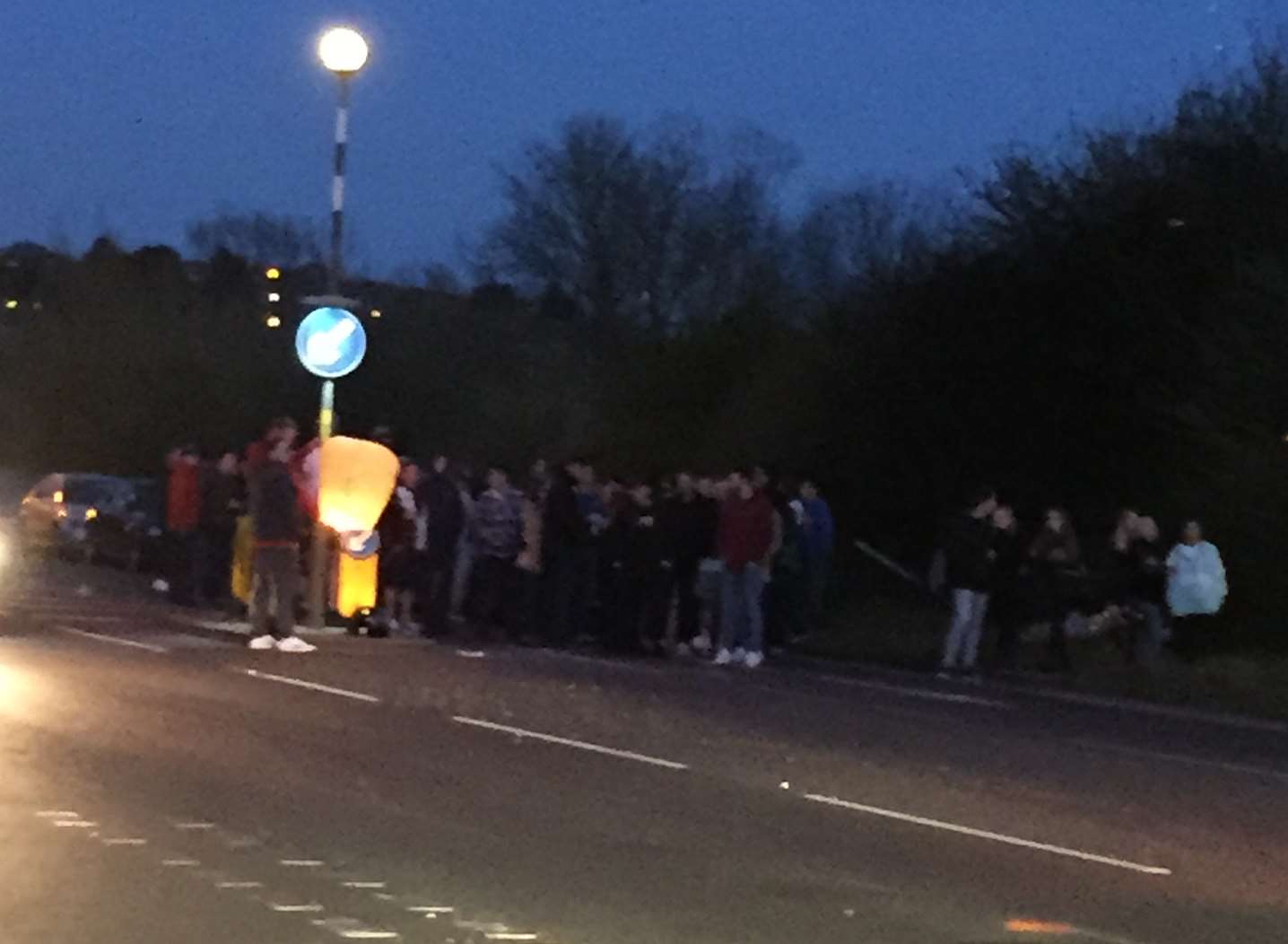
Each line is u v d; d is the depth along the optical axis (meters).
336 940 7.81
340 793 11.34
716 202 53.41
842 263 52.78
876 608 29.58
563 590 22.34
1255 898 9.66
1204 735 17.44
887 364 32.62
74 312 61.25
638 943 8.02
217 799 10.95
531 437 45.09
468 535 23.02
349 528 21.11
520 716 15.26
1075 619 24.25
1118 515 25.94
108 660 17.66
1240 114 30.59
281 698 15.58
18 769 11.62
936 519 31.92
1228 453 24.58
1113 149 31.41
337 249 21.64
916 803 12.09
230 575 24.50
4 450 62.19
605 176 53.00
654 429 38.28
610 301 52.84
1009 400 30.48
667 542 22.11
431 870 9.31
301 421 45.88
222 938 7.76
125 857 9.26
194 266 62.38
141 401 56.53
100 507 33.53
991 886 9.62
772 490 23.89
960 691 20.05
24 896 8.34
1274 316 24.94
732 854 10.09
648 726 15.11
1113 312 28.92
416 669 18.42
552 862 9.65
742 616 21.42
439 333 48.75
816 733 15.30
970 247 32.53
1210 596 21.75
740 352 37.88
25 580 29.48
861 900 9.10
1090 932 8.68
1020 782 13.33
